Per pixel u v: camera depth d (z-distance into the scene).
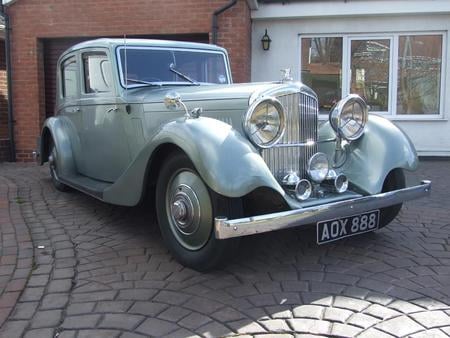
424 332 2.74
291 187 3.67
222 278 3.51
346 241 4.31
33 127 9.49
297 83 3.91
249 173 3.23
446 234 4.52
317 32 9.51
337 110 4.11
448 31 9.20
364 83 9.64
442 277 3.51
